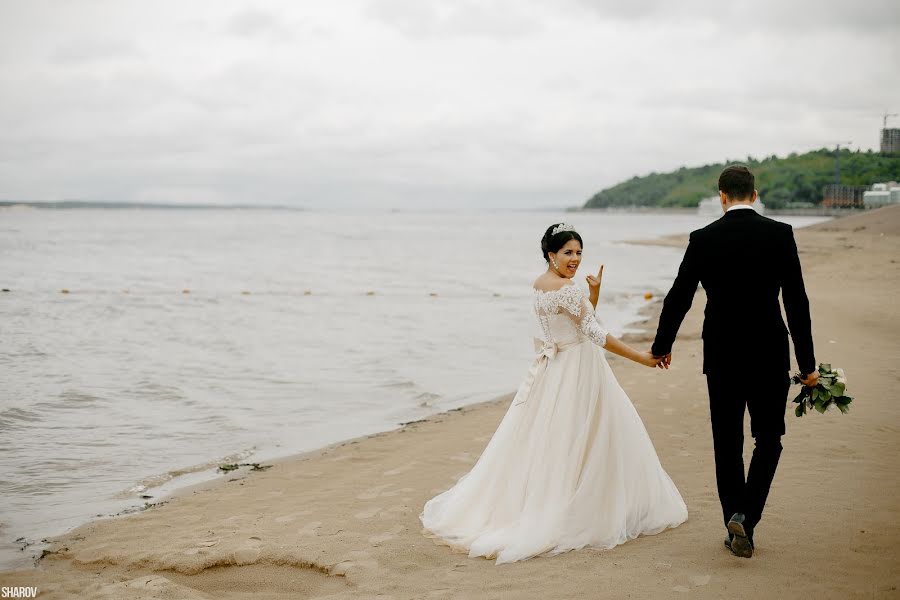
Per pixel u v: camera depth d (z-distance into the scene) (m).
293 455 6.72
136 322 16.05
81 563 4.25
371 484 5.54
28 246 51.28
